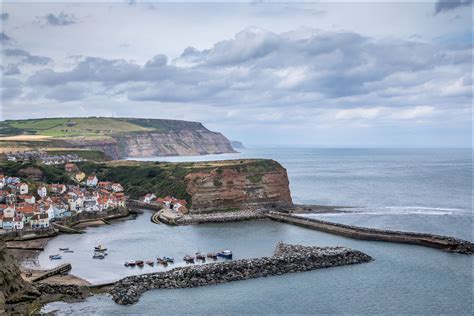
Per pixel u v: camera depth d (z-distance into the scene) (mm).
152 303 97500
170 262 131250
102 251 144500
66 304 96938
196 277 110062
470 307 96562
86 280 113188
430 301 99625
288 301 99188
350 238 163125
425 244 148625
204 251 145500
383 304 97875
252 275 114250
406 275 116688
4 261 101188
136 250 147750
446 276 116062
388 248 145875
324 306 96688
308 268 120312
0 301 91125
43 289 104188
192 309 94562
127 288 103125
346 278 113938
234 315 91938
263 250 146125
